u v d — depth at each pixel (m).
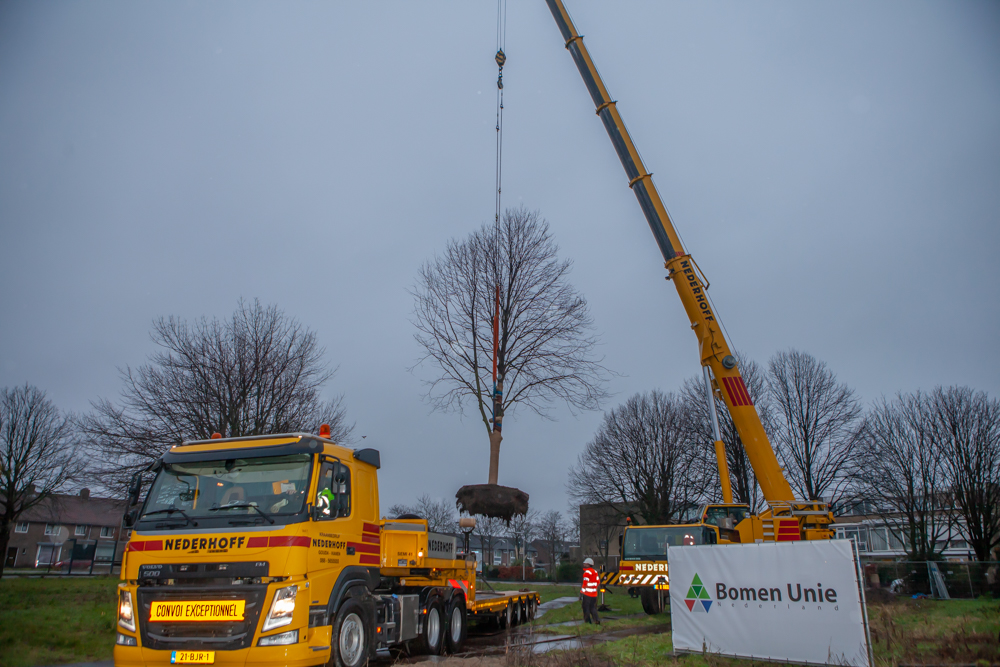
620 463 41.00
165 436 21.14
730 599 8.73
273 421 22.05
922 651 8.82
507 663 9.27
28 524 61.94
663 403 40.72
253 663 6.97
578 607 20.22
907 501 33.91
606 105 17.84
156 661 7.13
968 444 32.88
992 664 7.89
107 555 65.69
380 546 9.34
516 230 21.28
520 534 58.28
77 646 11.02
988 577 21.73
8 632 11.35
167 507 7.93
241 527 7.51
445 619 11.31
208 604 7.19
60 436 39.41
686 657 8.86
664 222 16.80
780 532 14.05
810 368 35.47
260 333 22.88
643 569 17.22
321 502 7.98
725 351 15.77
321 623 7.59
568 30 18.75
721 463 16.09
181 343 22.12
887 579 23.72
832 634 7.98
